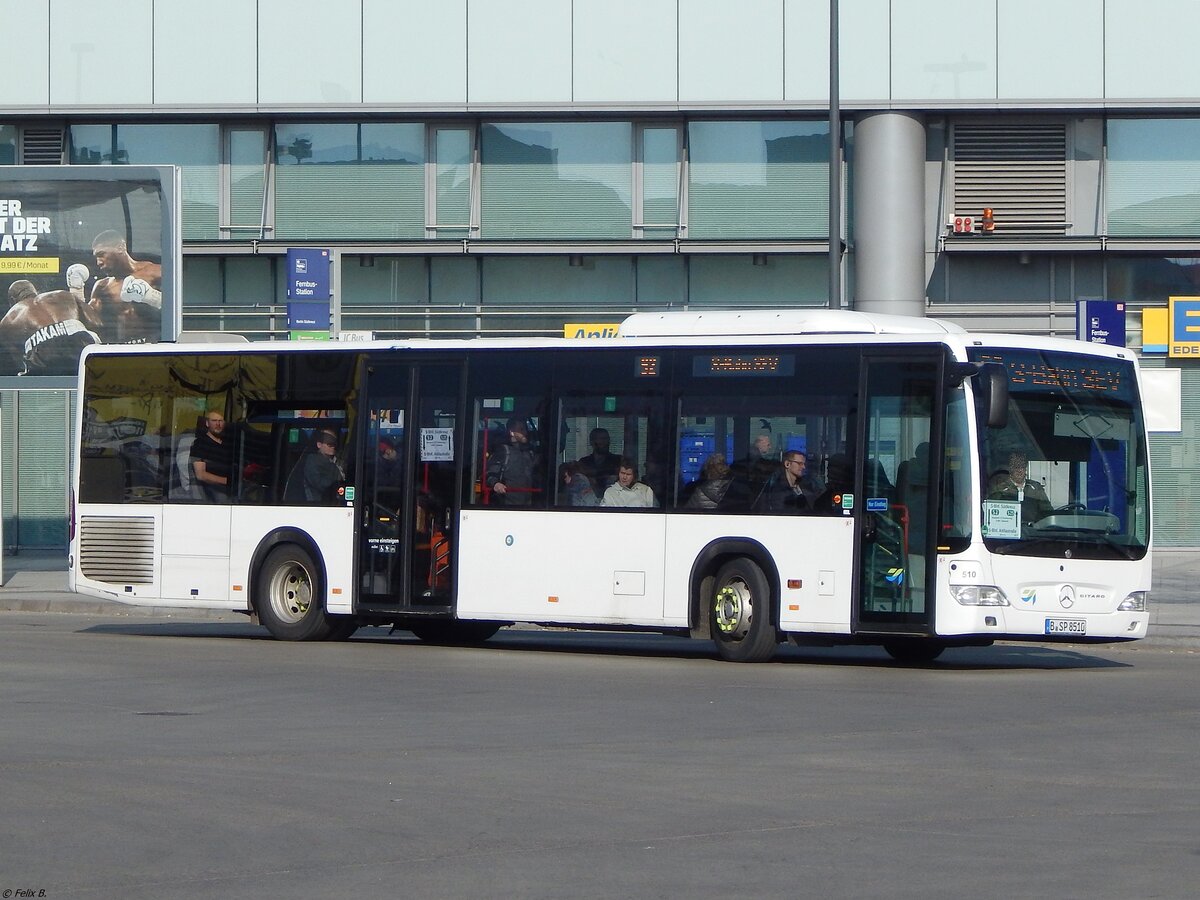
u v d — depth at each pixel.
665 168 40.59
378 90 40.09
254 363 24.91
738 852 10.12
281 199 41.44
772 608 21.50
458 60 39.91
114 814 11.22
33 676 19.48
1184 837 10.59
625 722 15.72
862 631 20.84
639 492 22.30
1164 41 38.56
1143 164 39.69
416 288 41.34
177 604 25.19
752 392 21.78
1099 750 14.13
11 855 10.02
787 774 12.87
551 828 10.81
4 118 41.22
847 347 21.33
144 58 40.59
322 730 15.11
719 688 18.64
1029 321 40.06
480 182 41.00
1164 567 37.94
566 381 22.89
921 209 39.75
